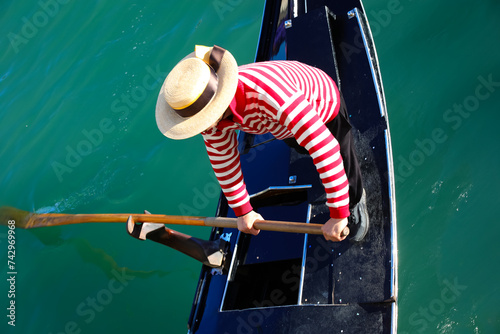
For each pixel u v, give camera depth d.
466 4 4.76
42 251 5.38
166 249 4.97
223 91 2.17
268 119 2.31
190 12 6.38
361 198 3.15
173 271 4.84
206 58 2.27
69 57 6.88
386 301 2.84
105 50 6.62
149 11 6.67
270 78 2.19
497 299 3.62
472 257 3.82
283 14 4.36
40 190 5.84
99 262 5.12
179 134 2.26
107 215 3.41
